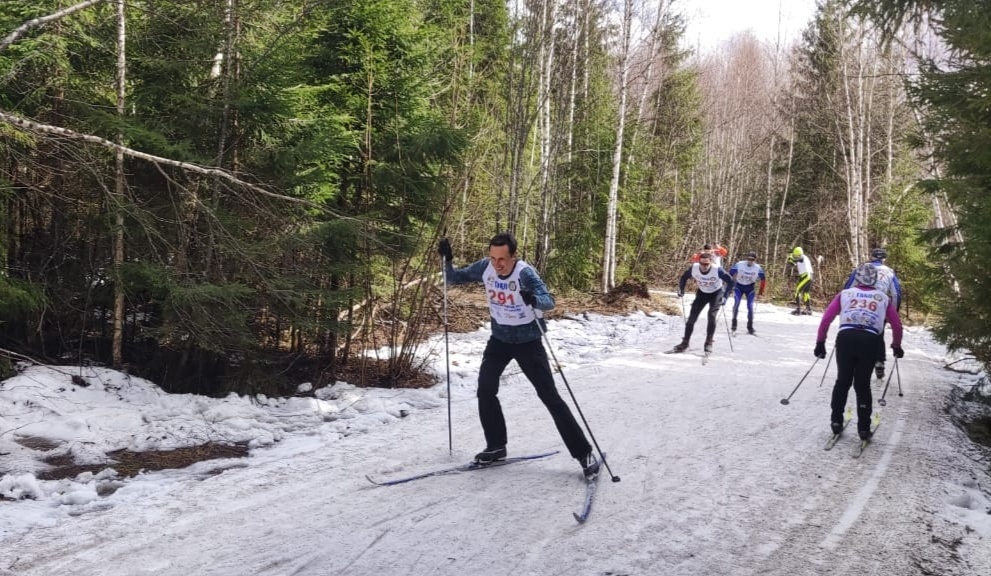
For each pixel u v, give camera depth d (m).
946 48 7.07
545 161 16.62
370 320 8.38
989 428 7.20
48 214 7.11
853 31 22.08
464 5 14.09
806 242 31.64
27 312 6.60
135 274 6.60
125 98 6.97
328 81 8.21
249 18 7.02
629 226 23.75
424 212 8.28
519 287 4.65
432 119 8.12
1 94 6.36
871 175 27.69
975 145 6.81
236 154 7.11
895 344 5.90
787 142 31.30
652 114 25.84
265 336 8.05
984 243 6.59
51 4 6.35
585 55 17.89
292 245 6.83
